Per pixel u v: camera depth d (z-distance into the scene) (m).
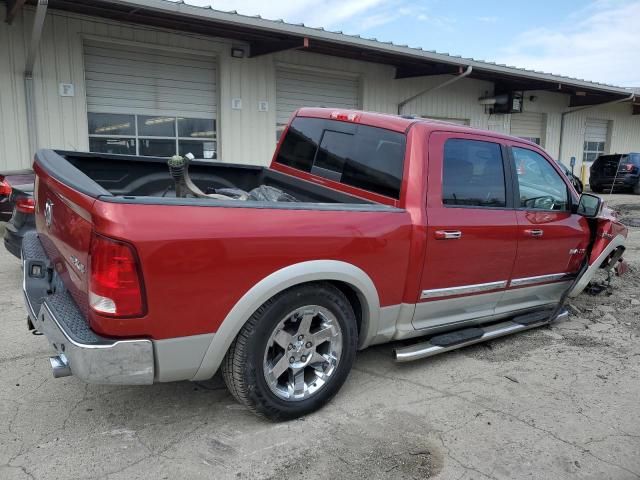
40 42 9.50
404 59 13.49
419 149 3.58
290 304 2.97
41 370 3.74
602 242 5.06
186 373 2.74
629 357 4.37
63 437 2.94
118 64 10.59
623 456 2.95
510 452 2.95
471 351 4.41
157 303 2.53
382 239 3.29
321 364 3.28
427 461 2.84
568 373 4.02
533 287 4.55
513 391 3.69
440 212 3.59
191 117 11.70
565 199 4.73
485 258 3.93
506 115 19.00
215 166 4.76
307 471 2.72
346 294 3.40
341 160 4.15
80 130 10.15
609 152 24.08
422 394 3.60
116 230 2.40
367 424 3.18
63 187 2.78
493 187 4.04
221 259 2.66
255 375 2.92
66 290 3.02
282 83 13.09
